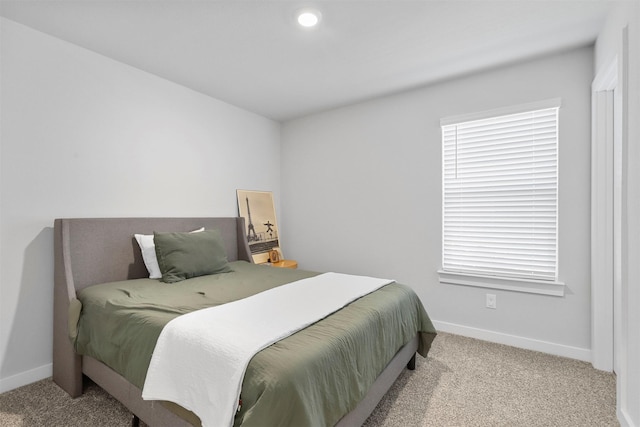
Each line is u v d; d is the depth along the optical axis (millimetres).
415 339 2283
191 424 1276
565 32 2148
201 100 3205
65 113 2266
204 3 1835
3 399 1921
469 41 2260
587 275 2377
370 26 2066
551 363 2354
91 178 2404
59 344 2066
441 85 2959
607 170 2207
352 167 3529
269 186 4016
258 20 2000
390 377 1857
